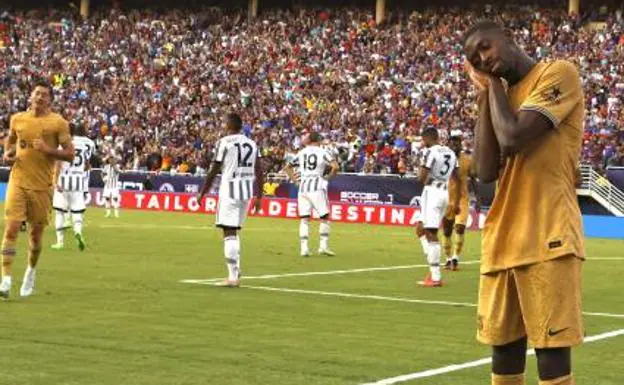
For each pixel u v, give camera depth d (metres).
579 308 5.88
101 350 11.24
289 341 12.16
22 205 14.74
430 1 63.88
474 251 28.92
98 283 17.77
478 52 5.93
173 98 57.91
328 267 22.48
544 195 5.89
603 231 40.00
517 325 6.05
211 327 13.09
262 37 62.22
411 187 43.88
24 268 19.92
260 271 21.11
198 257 23.75
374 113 52.25
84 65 62.88
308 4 66.81
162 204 48.00
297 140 50.53
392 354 11.45
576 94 5.89
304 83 56.78
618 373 10.72
